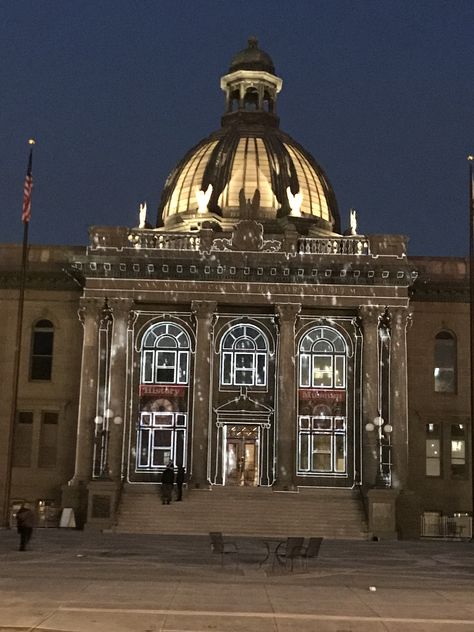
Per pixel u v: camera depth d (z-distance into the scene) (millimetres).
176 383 55750
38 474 57031
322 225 68062
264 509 50094
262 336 56594
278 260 54969
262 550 36250
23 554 32188
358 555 36188
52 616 17609
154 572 26438
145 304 55906
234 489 52781
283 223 63344
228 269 55125
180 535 46375
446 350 58906
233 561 30750
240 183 67250
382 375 54812
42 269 58656
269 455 55125
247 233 55969
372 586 24125
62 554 32500
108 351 54875
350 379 55906
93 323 54688
